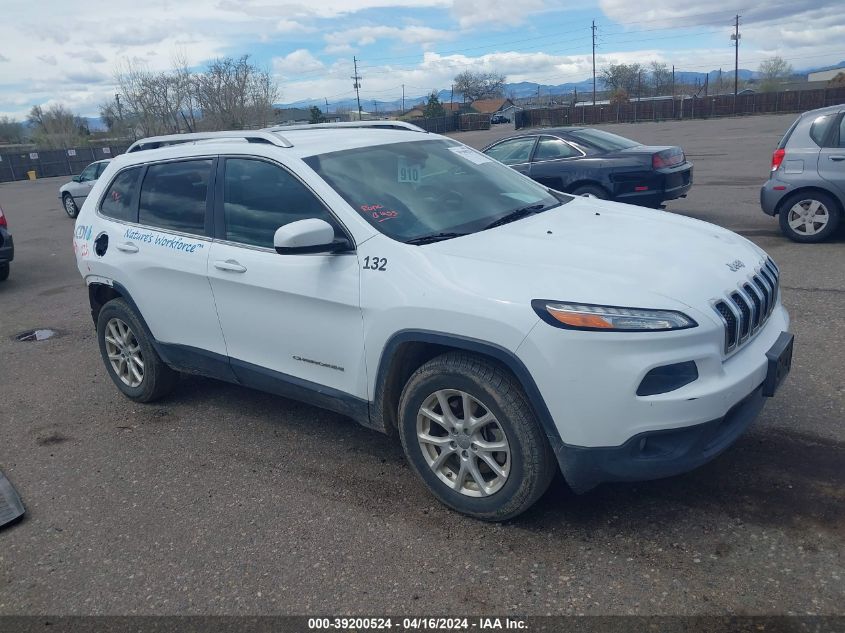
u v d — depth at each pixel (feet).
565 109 196.44
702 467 12.28
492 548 10.69
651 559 10.11
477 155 15.93
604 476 10.12
